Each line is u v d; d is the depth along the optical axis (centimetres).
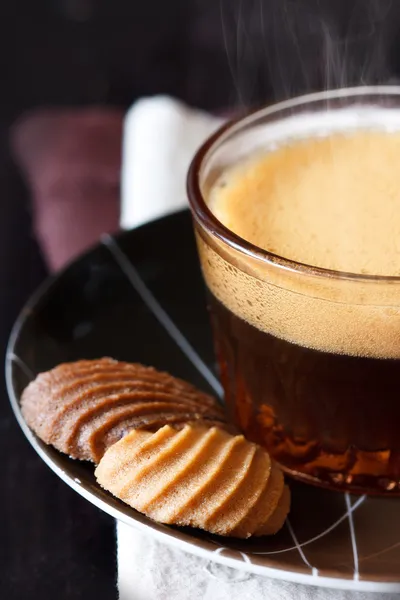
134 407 34
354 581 31
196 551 31
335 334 32
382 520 34
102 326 40
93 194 53
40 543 36
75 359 39
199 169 35
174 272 41
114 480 33
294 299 32
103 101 70
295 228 35
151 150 50
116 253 41
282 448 35
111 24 79
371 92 39
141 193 48
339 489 35
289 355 33
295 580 31
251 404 36
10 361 37
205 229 34
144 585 34
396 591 31
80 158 56
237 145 38
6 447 39
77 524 36
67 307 40
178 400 35
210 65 73
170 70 73
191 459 32
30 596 34
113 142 58
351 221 35
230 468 33
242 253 32
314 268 31
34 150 58
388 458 34
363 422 34
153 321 40
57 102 71
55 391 35
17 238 51
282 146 39
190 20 78
